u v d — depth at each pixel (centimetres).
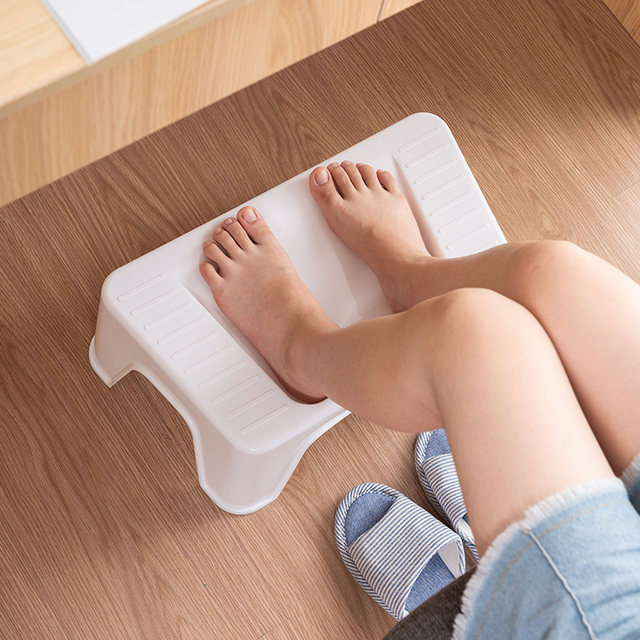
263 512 120
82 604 112
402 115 147
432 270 99
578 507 58
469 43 153
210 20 56
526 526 58
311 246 115
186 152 137
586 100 153
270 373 109
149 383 124
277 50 64
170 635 113
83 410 121
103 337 113
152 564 116
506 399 62
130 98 57
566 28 157
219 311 111
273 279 108
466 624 60
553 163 147
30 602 111
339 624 117
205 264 108
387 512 120
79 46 52
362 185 115
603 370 71
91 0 52
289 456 110
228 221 112
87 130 58
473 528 62
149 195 134
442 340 66
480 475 62
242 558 118
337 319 115
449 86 150
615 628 55
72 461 118
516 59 154
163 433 122
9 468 116
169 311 106
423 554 115
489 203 143
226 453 104
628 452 71
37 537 114
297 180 116
